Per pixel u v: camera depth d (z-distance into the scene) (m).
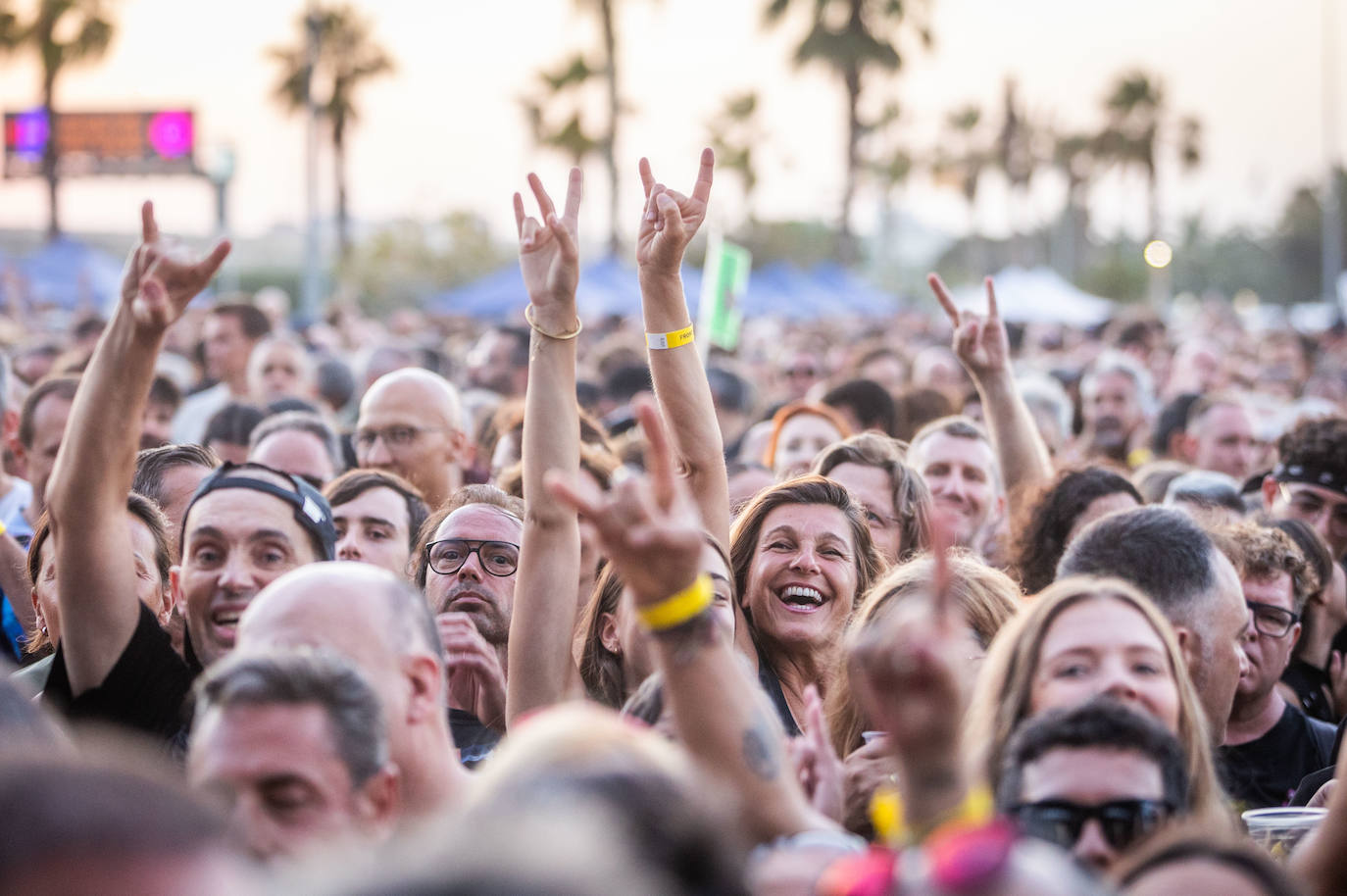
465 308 76.56
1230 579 9.37
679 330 10.23
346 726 5.70
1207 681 9.19
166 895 3.16
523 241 9.56
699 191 10.32
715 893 3.99
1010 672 7.32
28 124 81.94
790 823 5.70
